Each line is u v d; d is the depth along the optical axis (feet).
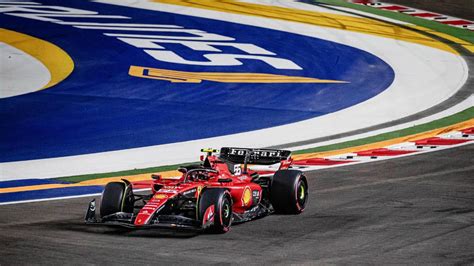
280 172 139.64
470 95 282.77
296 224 131.03
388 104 268.82
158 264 105.09
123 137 220.23
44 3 402.93
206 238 120.16
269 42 346.13
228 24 371.76
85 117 240.73
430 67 321.93
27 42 332.39
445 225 129.90
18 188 165.89
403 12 422.00
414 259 109.09
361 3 437.99
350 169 184.65
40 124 232.53
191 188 123.03
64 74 291.58
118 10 390.01
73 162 193.98
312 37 357.61
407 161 193.67
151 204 119.03
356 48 344.49
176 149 208.33
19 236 120.98
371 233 124.57
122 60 310.04
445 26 395.55
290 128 234.79
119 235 121.90
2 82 278.87
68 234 122.31
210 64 309.42
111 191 125.70
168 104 257.96
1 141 214.69
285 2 427.74
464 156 199.21
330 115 252.42
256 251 112.78
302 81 293.84
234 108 255.91
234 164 136.36
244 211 133.49
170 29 358.64
